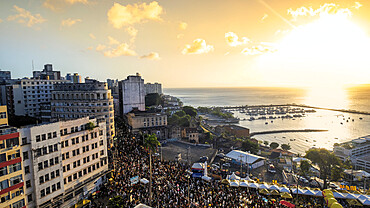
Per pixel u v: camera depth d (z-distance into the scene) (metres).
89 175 66.50
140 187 62.59
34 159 50.53
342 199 63.22
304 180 90.94
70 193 59.69
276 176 101.06
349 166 122.88
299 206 57.78
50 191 54.28
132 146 103.19
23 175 48.34
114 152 85.94
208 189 64.12
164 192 59.66
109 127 109.31
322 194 63.22
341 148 148.50
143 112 190.50
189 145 141.25
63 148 58.59
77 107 112.44
